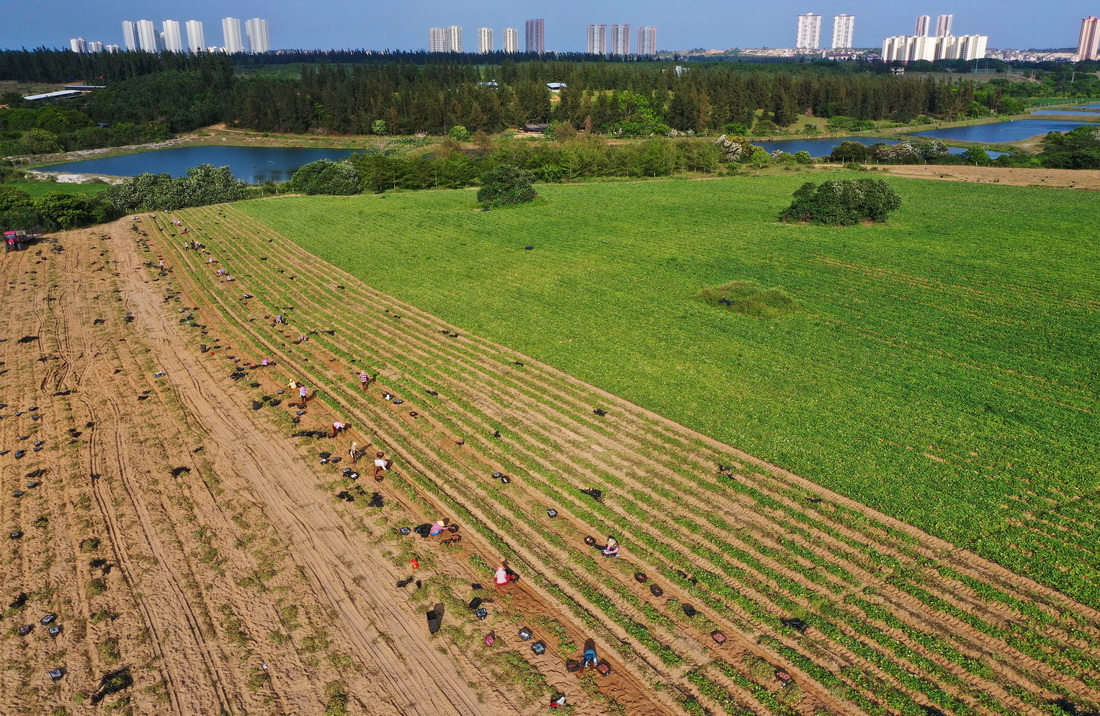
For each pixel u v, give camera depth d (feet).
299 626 96.02
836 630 91.56
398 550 110.11
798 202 309.63
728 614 95.04
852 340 180.24
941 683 83.82
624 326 193.57
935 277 226.38
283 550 110.52
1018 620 92.32
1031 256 244.63
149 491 125.59
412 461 134.10
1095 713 78.69
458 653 91.20
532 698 84.38
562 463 130.72
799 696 82.89
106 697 84.79
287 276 252.21
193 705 84.23
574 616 96.12
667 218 324.19
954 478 121.19
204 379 170.71
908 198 354.74
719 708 82.07
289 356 183.32
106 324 207.10
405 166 441.27
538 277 240.12
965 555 104.17
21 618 97.09
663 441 137.08
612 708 82.48
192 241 296.51
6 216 308.81
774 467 127.03
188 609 98.84
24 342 193.77
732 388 156.04
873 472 123.65
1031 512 112.57
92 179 524.93
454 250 277.85
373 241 295.48
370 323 205.36
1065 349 171.22
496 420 146.72
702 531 110.93
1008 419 139.44
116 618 97.14
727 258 254.88
